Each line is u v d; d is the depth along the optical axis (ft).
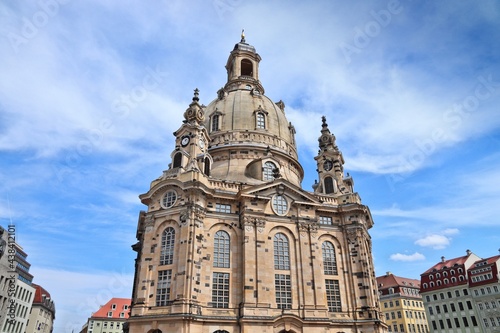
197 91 249.14
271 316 176.14
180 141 226.58
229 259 189.26
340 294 201.57
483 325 327.06
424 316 406.21
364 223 224.33
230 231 196.03
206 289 178.50
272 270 189.98
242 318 171.22
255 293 180.55
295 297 188.75
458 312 346.95
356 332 191.21
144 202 202.59
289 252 198.90
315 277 195.72
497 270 329.11
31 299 357.20
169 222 190.60
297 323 179.42
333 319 191.62
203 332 167.53
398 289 404.57
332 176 247.91
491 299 325.62
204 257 184.65
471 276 345.51
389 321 401.70
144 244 188.65
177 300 167.12
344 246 215.31
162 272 180.14
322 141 270.26
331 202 226.79
